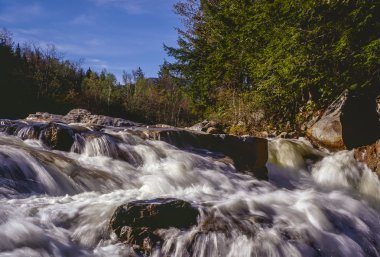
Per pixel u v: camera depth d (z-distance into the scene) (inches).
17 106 1972.2
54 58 2652.6
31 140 288.5
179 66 959.6
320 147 466.0
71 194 218.5
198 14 970.7
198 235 159.2
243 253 158.1
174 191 240.2
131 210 163.0
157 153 294.0
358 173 374.0
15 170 209.5
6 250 136.4
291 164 406.0
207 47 890.7
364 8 546.0
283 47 575.2
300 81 604.1
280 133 609.9
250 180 286.7
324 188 361.1
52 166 226.1
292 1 555.5
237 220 172.7
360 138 464.8
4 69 2199.8
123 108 2527.1
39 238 148.6
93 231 160.4
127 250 154.4
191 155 303.4
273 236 167.5
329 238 185.3
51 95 2236.7
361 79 555.8
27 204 178.5
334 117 471.8
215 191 246.7
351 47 558.6
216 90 909.8
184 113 2463.1
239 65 767.7
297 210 201.9
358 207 232.7
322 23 565.3
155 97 2608.3
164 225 161.2
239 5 757.9
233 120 756.6
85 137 287.0
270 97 654.5
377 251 198.7
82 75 2834.6
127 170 263.4
